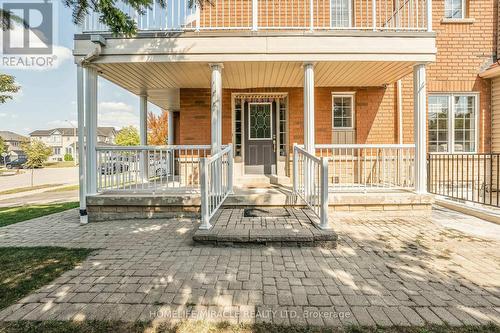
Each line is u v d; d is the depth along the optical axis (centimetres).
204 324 238
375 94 786
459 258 374
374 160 784
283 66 603
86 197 590
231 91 782
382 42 567
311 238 412
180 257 384
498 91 791
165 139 2294
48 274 336
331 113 785
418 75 586
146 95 891
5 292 295
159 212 596
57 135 7300
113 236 485
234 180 762
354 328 232
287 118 786
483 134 812
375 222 548
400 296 280
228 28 567
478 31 810
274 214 537
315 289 294
